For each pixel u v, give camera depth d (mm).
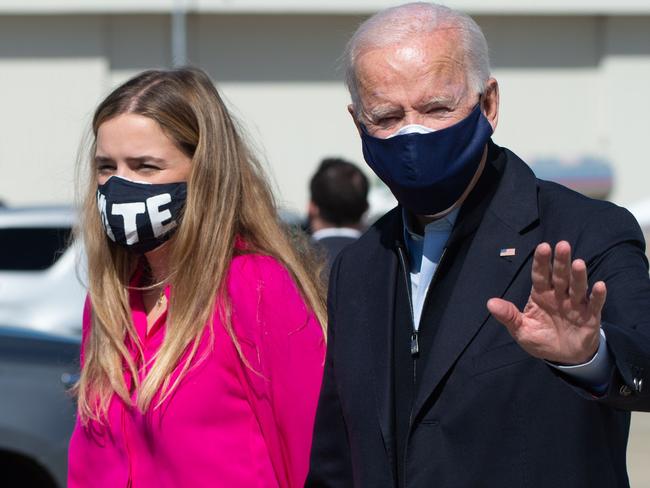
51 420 7688
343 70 4219
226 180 4934
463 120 3910
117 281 5094
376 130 4012
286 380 4781
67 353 8047
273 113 43844
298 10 42469
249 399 4734
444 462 3801
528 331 3270
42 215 17219
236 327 4723
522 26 44719
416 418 3877
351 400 4172
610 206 3861
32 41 42531
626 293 3516
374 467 4066
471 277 3922
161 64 43156
